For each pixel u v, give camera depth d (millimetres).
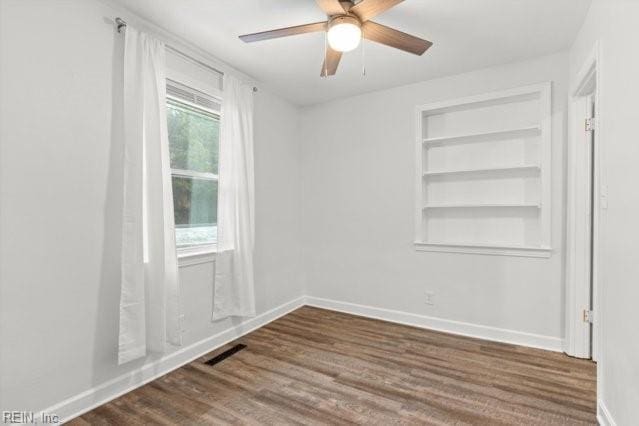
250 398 2021
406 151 3301
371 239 3521
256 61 2781
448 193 3199
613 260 1604
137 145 2066
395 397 2014
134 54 2076
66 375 1812
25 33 1648
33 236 1684
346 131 3650
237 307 2861
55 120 1763
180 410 1904
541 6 2023
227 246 2822
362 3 1663
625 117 1478
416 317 3268
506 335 2852
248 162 2998
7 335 1596
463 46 2523
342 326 3254
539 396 2008
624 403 1472
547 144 2664
